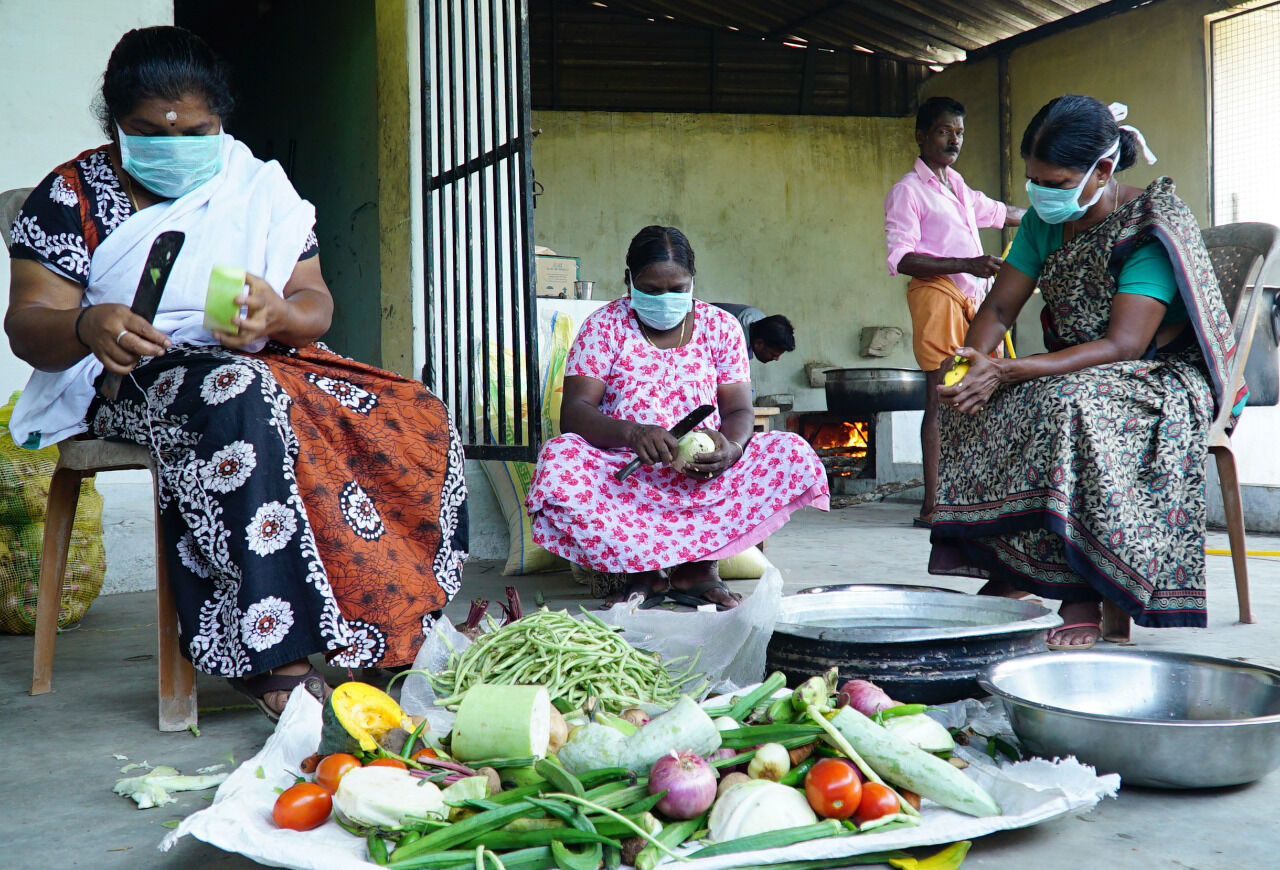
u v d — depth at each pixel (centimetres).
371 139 556
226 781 138
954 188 497
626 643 184
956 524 258
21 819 146
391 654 199
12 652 272
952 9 977
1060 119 248
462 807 124
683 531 287
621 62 1063
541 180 1048
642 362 303
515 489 411
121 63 193
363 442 209
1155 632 264
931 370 498
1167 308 257
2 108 362
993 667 165
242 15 770
